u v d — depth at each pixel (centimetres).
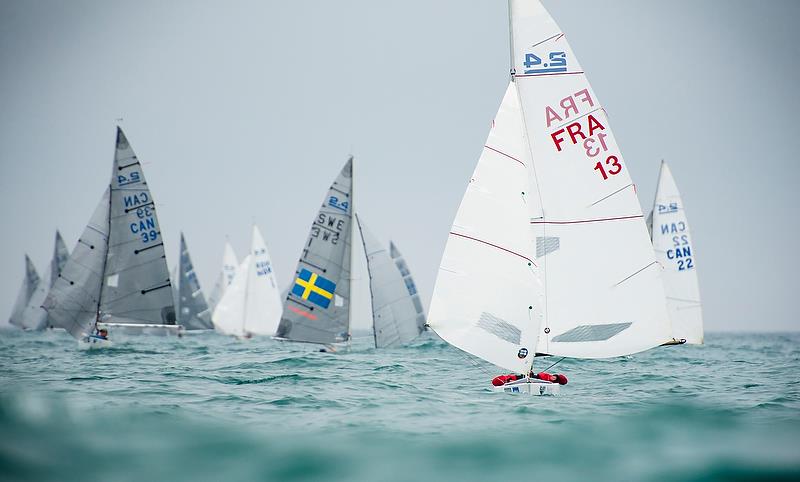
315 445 3516
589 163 6091
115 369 8531
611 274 6044
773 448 3447
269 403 5216
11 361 10212
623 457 3294
